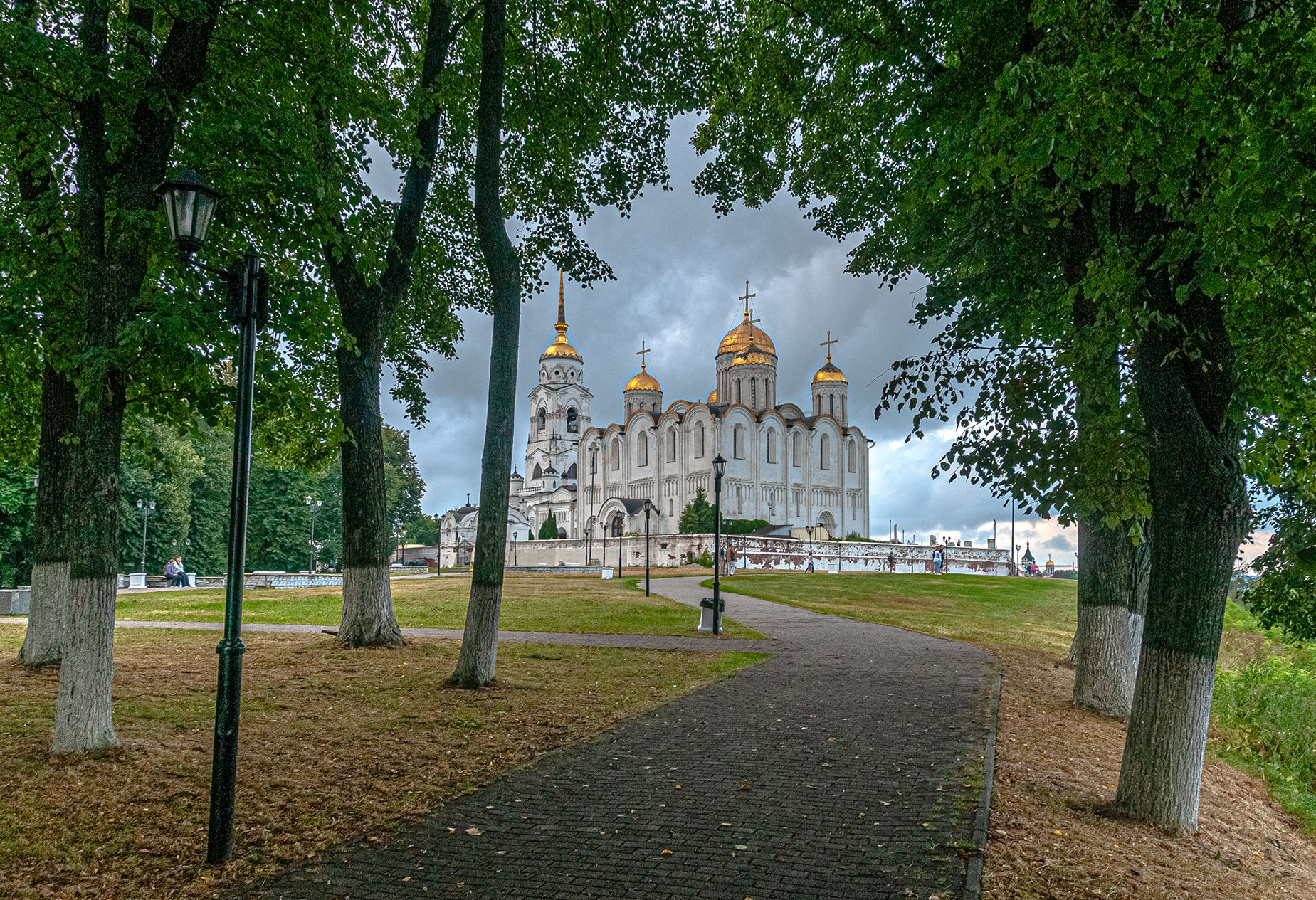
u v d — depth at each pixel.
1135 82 5.83
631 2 16.06
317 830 6.47
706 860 5.80
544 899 5.27
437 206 19.78
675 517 81.62
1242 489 6.95
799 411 93.00
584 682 12.82
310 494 60.66
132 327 8.07
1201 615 7.01
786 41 14.98
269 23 12.03
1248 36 5.60
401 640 15.67
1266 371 6.59
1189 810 7.09
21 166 11.32
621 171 19.06
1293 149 4.97
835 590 36.97
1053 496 9.35
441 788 7.51
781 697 11.75
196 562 54.12
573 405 103.12
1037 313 11.15
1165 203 6.50
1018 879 5.48
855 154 15.24
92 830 6.39
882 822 6.46
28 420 15.63
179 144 11.17
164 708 10.05
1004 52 8.92
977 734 9.38
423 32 16.70
